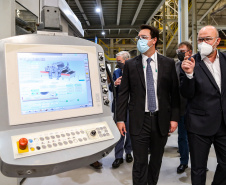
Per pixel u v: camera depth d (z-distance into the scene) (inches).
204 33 60.2
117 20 379.6
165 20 386.0
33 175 33.0
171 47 493.4
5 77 34.8
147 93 64.2
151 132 64.6
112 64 543.8
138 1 303.4
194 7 262.1
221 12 439.5
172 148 125.3
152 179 68.9
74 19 58.7
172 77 66.7
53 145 34.0
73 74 40.9
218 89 60.2
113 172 94.1
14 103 34.7
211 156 111.2
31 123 35.6
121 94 68.4
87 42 44.3
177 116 67.1
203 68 61.9
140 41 64.1
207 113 60.7
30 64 37.0
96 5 319.9
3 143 32.0
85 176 90.0
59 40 40.9
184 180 86.1
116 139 39.6
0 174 70.6
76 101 40.5
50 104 37.9
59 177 88.7
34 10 103.0
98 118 42.2
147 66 65.0
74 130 37.9
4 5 69.4
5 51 35.3
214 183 66.2
